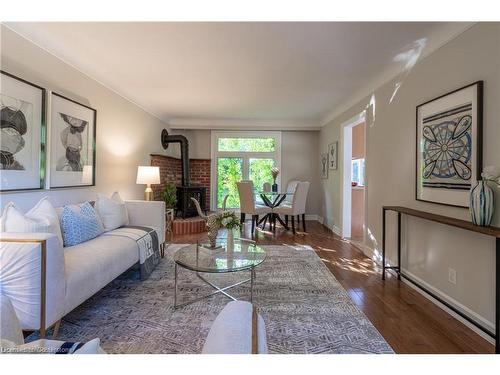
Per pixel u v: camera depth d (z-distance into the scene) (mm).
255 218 5805
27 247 1631
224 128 6438
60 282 1767
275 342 1842
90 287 2059
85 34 2523
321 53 2867
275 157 6887
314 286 2777
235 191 6969
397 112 3150
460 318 2145
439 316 2195
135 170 4621
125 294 2568
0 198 2221
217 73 3471
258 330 756
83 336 1896
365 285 2816
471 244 2090
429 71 2586
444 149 2342
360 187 5477
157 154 5422
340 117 5141
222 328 750
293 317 2168
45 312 1672
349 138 4969
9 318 1144
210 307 2328
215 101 4773
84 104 3256
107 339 1866
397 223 3143
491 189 1877
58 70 2832
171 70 3371
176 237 4891
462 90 2148
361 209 5438
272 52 2857
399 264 2949
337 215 5270
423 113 2633
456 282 2242
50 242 1700
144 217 3594
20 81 2357
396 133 3170
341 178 5008
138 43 2689
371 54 2871
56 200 2818
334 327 2029
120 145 4129
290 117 6066
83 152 3213
